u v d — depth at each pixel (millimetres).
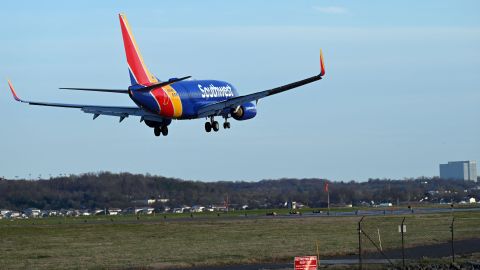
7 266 189000
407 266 170375
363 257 190625
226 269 176625
